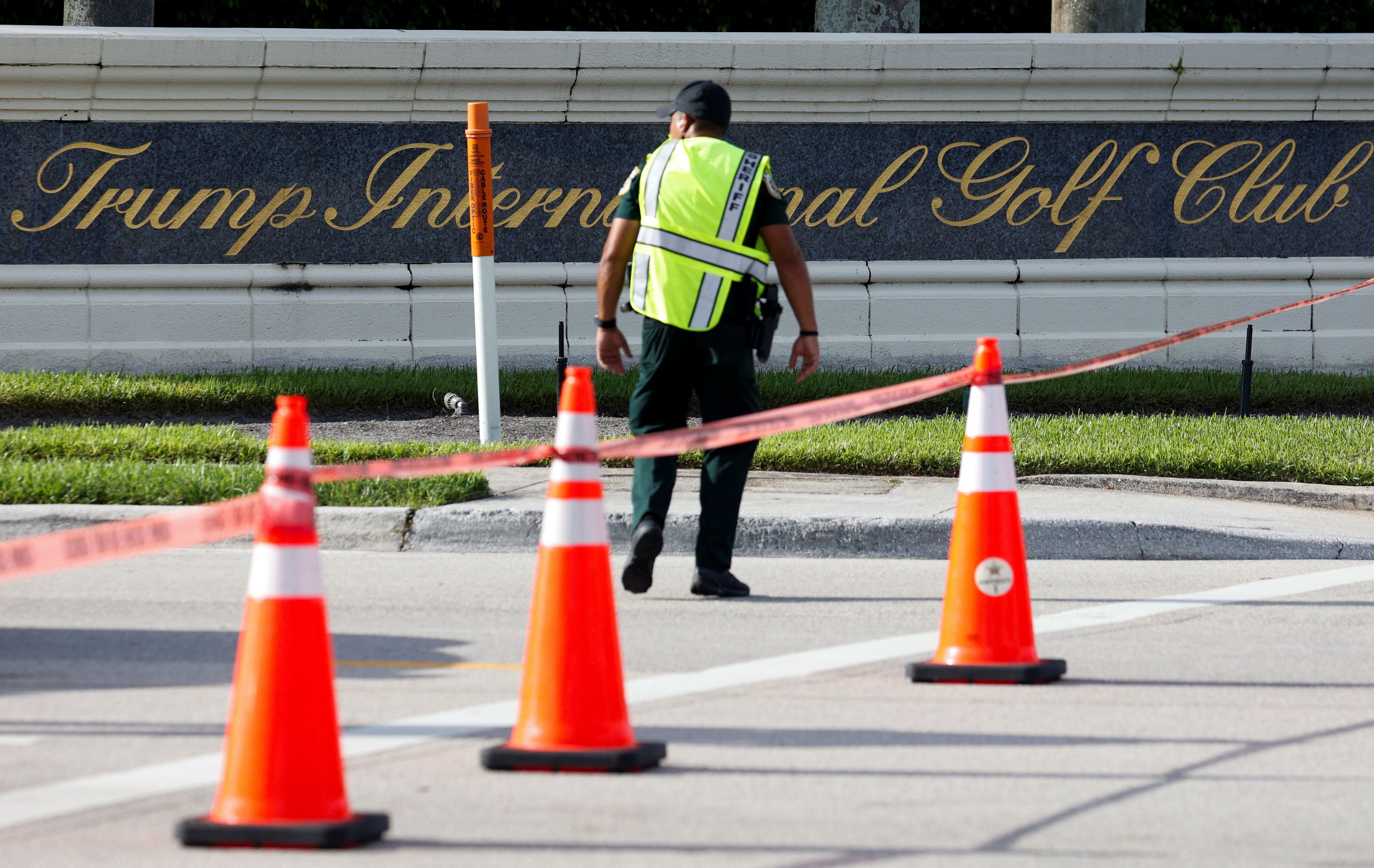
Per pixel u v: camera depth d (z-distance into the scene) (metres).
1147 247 62.94
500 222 60.41
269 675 15.34
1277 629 26.61
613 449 20.09
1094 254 62.78
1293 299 63.09
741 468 28.52
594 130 60.56
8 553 15.49
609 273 28.11
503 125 60.06
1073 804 16.95
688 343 27.73
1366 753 19.11
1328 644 25.44
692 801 16.92
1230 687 22.48
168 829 15.85
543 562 18.25
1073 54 60.72
